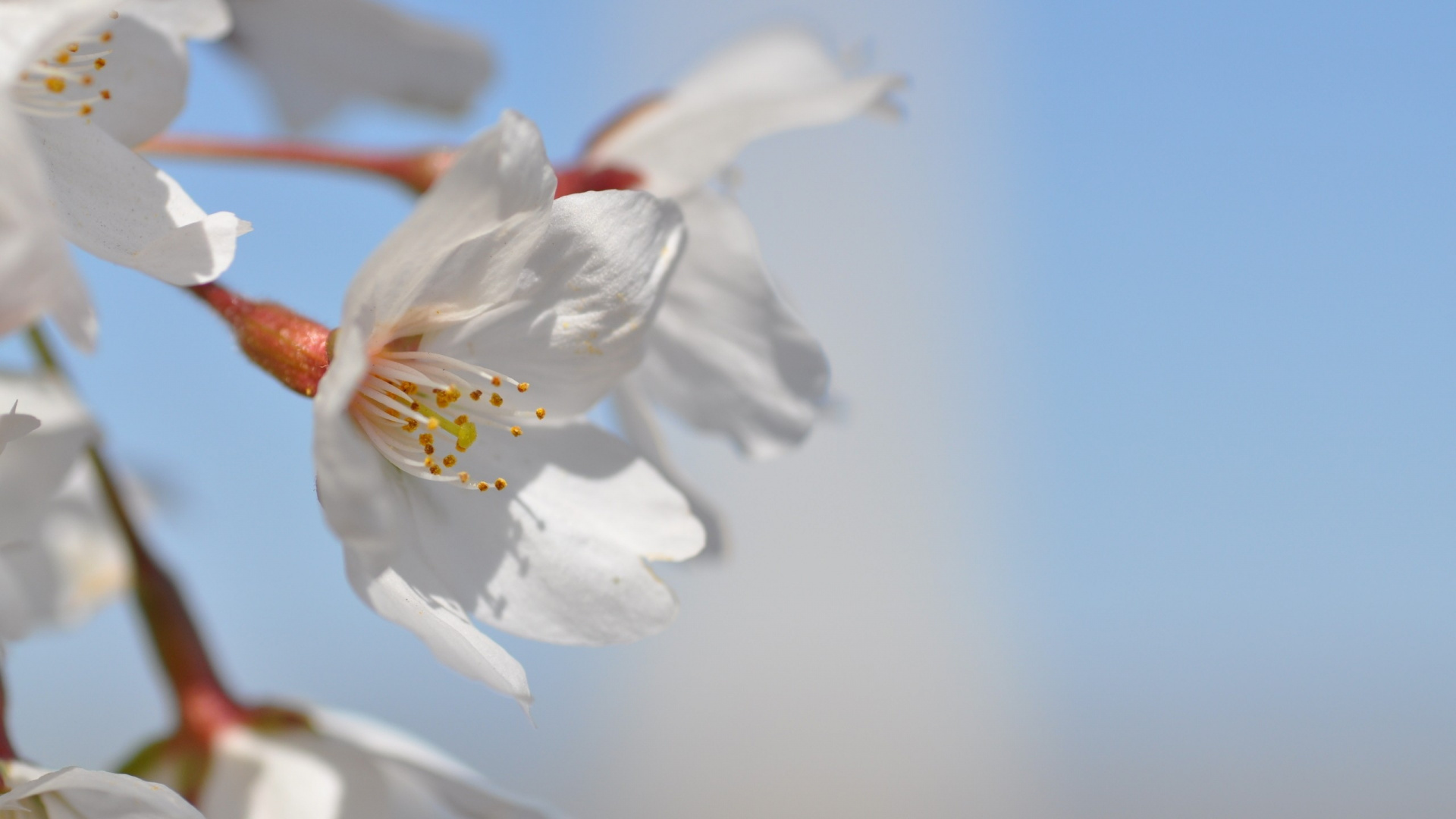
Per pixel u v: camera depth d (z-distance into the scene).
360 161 0.28
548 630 0.25
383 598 0.24
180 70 0.25
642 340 0.25
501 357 0.25
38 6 0.24
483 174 0.24
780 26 0.29
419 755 0.27
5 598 0.29
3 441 0.24
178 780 0.26
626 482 0.25
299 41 0.30
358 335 0.24
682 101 0.28
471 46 0.31
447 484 0.25
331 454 0.24
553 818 0.27
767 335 0.27
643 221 0.25
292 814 0.26
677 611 0.25
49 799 0.25
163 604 0.27
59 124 0.24
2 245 0.23
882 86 0.27
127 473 0.29
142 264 0.24
